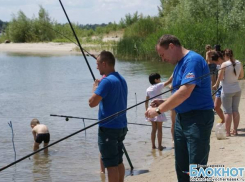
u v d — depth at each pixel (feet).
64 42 146.20
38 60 99.66
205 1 89.30
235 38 72.02
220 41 74.95
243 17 78.79
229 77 25.48
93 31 157.28
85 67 82.89
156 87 25.29
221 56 27.73
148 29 110.73
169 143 27.84
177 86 13.57
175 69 13.91
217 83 26.32
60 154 26.55
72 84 59.47
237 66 25.38
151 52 88.48
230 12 83.10
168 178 20.27
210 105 13.76
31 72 76.64
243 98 40.29
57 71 77.10
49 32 156.25
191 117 13.67
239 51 62.39
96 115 38.42
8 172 23.40
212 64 33.01
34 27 158.81
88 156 25.98
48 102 45.44
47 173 23.03
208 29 77.66
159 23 114.21
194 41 77.36
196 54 13.65
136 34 111.14
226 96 25.73
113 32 153.89
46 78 67.26
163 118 26.27
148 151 26.18
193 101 13.58
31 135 31.68
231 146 23.63
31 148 28.19
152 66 76.48
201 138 13.55
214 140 25.43
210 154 22.24
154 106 14.39
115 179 16.92
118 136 16.94
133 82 56.90
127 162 23.99
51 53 119.96
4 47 144.56
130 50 93.40
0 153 27.09
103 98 16.72
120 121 16.88
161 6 127.44
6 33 167.94
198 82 13.38
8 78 68.39
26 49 136.77
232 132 26.76
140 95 46.75
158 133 26.48
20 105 43.98
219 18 83.82
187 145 13.92
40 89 55.36
